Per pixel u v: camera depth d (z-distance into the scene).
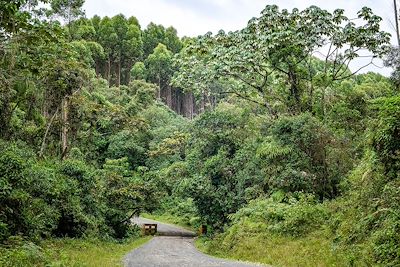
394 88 20.92
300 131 24.67
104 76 94.62
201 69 31.50
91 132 43.19
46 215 18.78
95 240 23.34
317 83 30.56
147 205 34.78
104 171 35.59
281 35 28.25
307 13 29.23
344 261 13.27
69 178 24.28
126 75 99.69
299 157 24.59
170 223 51.28
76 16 45.00
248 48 29.50
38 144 30.45
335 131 25.83
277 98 31.95
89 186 26.02
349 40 29.03
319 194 24.14
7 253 11.95
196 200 33.38
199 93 32.59
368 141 15.97
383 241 12.32
